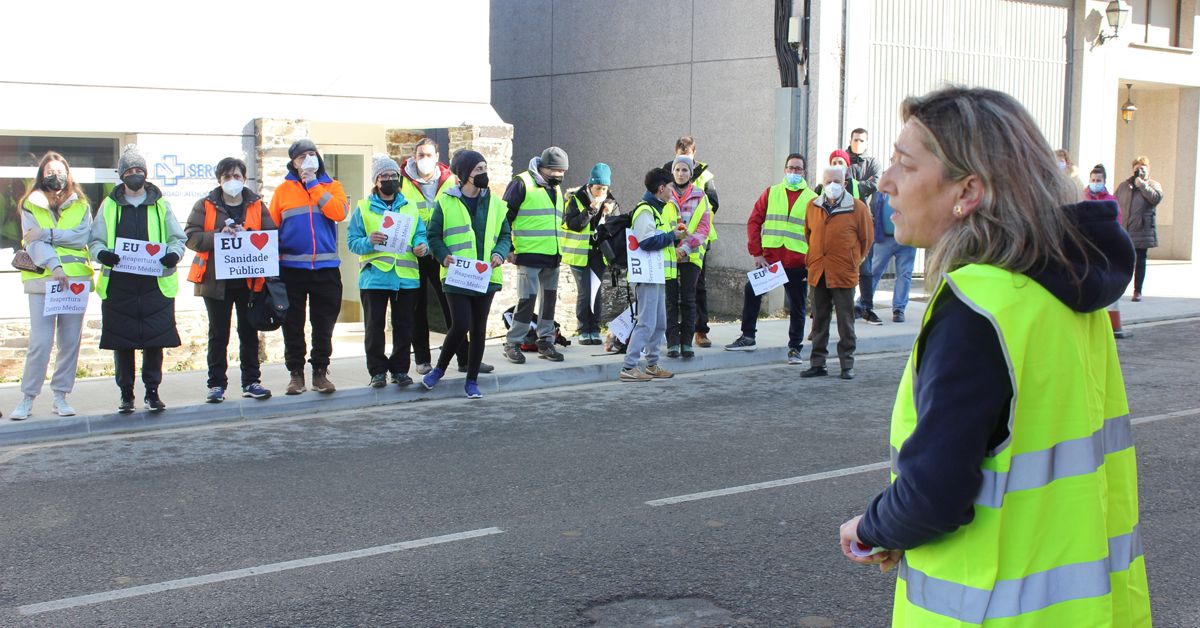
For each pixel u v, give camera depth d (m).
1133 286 18.22
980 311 2.01
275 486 7.11
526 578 5.38
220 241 8.88
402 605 5.03
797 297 11.99
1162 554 5.73
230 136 11.92
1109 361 2.24
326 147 13.71
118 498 6.84
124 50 11.24
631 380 11.05
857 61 15.69
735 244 16.39
